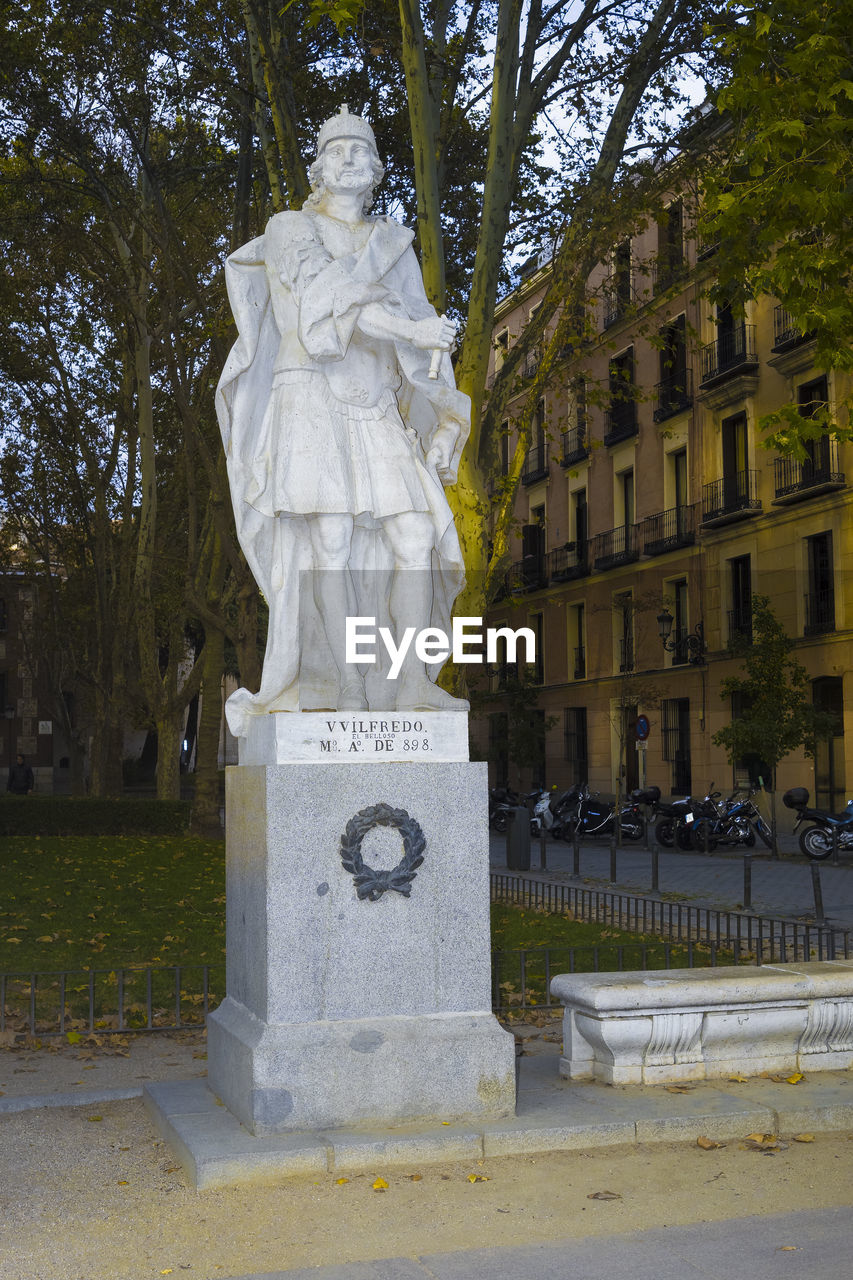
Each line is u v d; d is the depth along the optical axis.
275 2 12.50
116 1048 7.28
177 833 24.50
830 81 9.00
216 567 22.94
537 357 13.62
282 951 5.11
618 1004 5.71
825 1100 5.49
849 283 10.79
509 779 27.95
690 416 28.47
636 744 17.95
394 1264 3.93
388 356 5.92
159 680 25.27
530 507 22.53
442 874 5.33
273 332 5.95
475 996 5.33
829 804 24.97
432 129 11.45
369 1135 4.95
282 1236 4.19
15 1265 4.00
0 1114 5.79
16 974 7.52
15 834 24.19
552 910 13.49
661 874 18.83
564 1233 4.20
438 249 11.43
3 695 54.75
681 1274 3.85
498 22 11.84
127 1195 4.61
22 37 16.11
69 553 29.66
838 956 9.82
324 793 5.21
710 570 25.44
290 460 5.60
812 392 26.09
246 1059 5.05
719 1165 4.89
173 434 25.83
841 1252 4.00
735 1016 5.95
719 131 13.57
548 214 13.80
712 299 11.54
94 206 20.70
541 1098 5.58
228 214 19.56
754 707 22.25
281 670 5.63
